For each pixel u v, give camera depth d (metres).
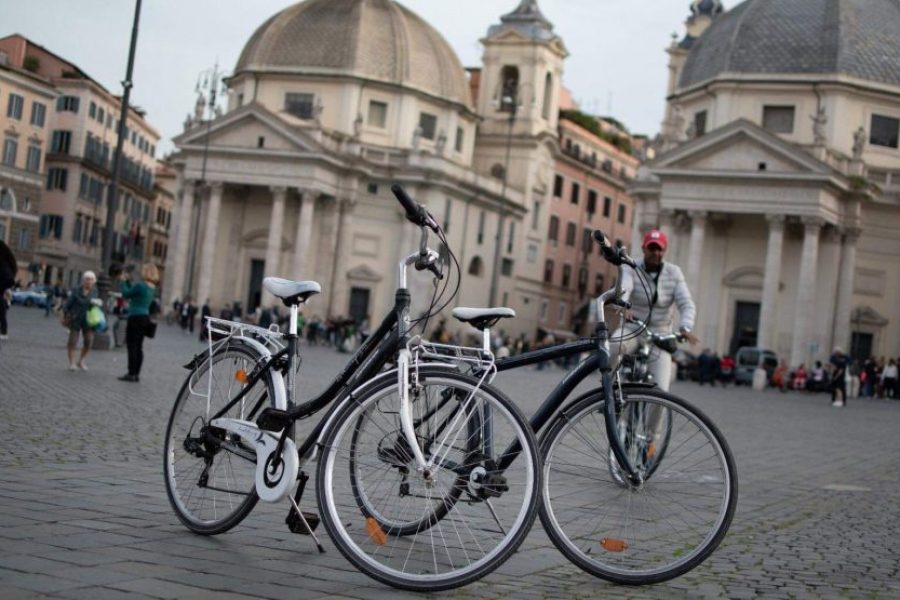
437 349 5.71
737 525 8.16
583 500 5.57
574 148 87.94
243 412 6.08
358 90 69.38
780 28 57.72
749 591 5.71
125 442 10.46
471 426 5.38
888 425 27.27
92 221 91.81
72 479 7.75
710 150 54.69
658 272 9.58
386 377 5.46
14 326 35.59
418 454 5.37
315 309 67.31
